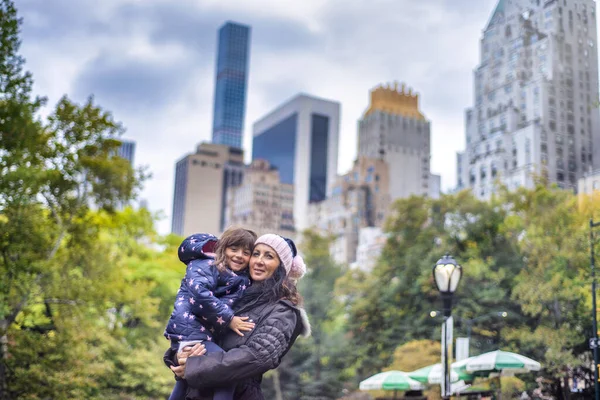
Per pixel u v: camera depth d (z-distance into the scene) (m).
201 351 3.07
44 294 22.08
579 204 23.72
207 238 3.38
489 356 17.38
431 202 38.31
